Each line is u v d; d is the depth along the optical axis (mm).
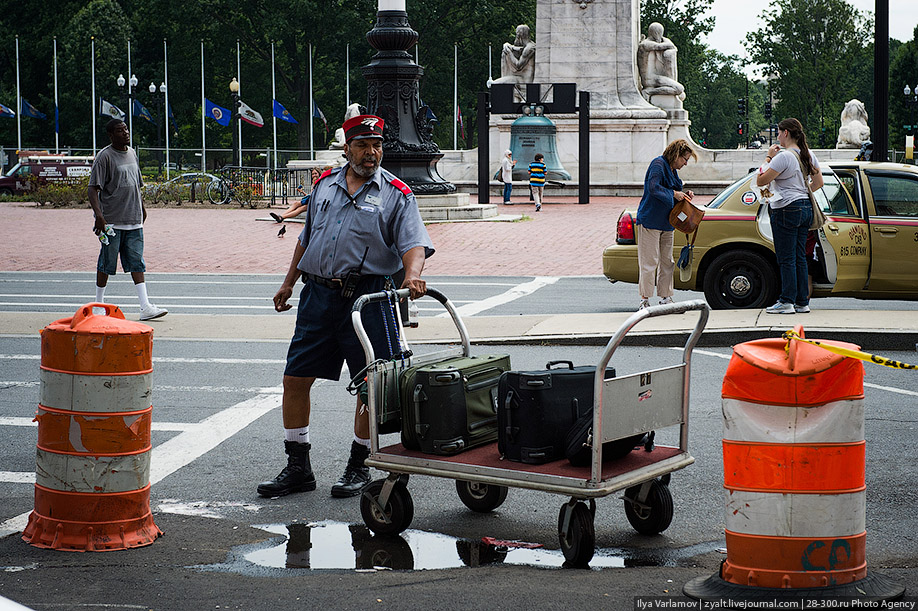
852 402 4922
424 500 7324
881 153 21391
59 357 6145
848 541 4957
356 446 7469
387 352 7090
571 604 5043
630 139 44719
